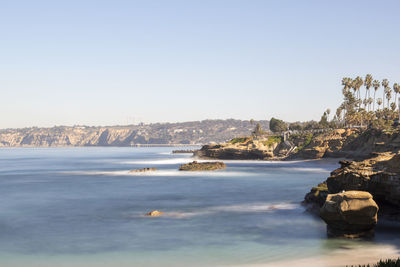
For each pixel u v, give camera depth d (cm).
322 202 5312
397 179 4372
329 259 3388
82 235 4491
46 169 16250
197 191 8306
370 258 3378
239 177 11394
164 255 3666
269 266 3262
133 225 4984
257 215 5416
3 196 7881
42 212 6022
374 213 3841
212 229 4650
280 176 11531
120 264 3431
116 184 10006
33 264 3472
